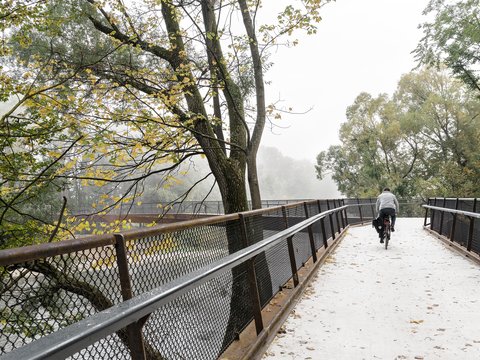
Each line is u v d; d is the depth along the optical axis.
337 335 4.48
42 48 8.05
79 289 1.89
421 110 44.84
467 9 21.86
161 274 2.64
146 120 7.71
